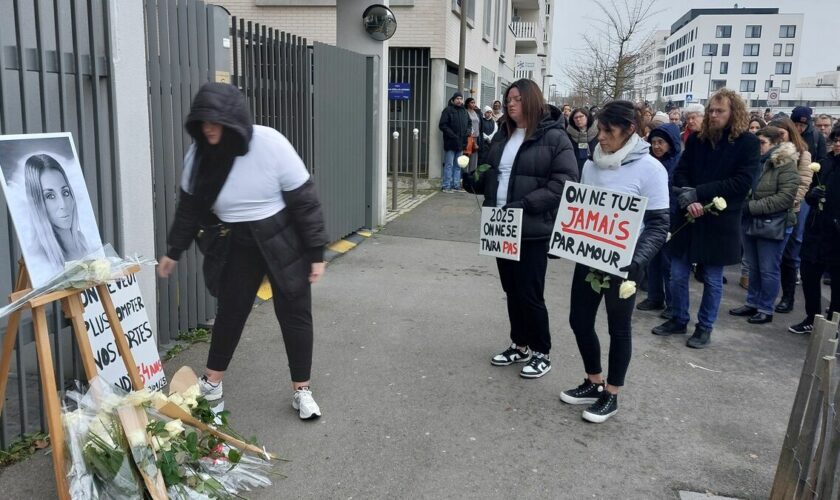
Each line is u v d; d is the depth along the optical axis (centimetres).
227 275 365
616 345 389
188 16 473
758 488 335
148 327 375
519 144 425
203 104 306
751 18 10450
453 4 1552
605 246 371
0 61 306
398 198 1262
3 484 306
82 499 253
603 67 2316
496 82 2370
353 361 472
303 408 379
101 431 266
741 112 501
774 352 534
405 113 1546
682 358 512
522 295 433
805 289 578
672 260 560
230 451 291
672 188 543
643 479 339
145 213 423
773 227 588
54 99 344
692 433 389
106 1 370
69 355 385
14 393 379
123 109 394
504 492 322
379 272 723
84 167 361
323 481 324
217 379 388
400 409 402
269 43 614
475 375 456
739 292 730
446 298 634
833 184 536
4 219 329
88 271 273
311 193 346
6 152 261
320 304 602
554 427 388
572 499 319
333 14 1367
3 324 323
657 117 844
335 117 782
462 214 1098
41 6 324
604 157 378
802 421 284
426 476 332
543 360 457
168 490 272
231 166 329
